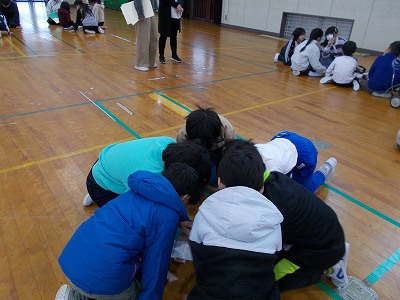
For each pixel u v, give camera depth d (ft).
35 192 6.40
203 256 3.51
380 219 6.25
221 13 32.55
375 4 21.52
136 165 4.85
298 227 3.96
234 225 3.39
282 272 4.42
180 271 4.98
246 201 3.51
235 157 3.95
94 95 11.68
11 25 24.67
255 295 3.23
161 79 14.07
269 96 12.86
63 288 3.89
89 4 26.16
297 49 16.15
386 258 5.36
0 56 16.39
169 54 18.83
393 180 7.55
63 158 7.59
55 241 5.31
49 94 11.50
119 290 3.79
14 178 6.77
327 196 6.86
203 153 4.48
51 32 24.06
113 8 41.22
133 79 13.80
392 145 9.25
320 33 15.58
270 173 4.35
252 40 25.84
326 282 4.91
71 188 6.58
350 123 10.63
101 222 3.77
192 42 23.07
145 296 3.78
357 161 8.29
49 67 14.83
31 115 9.74
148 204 3.80
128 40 22.38
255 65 17.83
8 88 11.87
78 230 3.94
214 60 18.25
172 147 4.59
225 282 3.22
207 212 3.63
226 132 5.92
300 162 5.94
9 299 4.33
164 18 15.43
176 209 3.88
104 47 19.77
